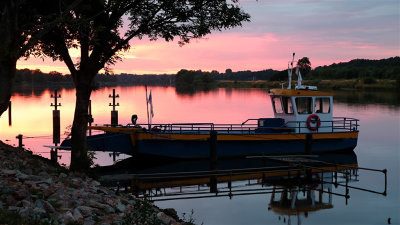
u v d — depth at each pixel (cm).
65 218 813
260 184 2086
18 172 1105
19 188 907
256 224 1427
